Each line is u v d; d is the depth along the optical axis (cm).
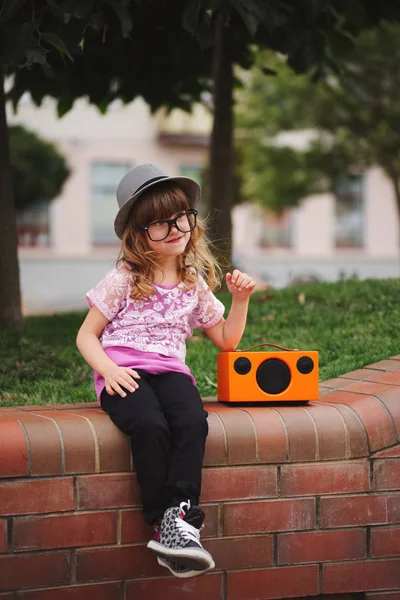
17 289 609
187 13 480
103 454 278
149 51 702
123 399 284
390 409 313
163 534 262
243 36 691
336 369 407
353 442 305
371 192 2338
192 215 321
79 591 276
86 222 2248
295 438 299
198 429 276
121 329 307
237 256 2088
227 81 726
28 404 386
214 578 292
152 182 309
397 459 311
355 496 306
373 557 308
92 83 727
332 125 1517
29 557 270
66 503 273
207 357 471
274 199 1633
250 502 295
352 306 568
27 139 1360
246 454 294
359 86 1440
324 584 303
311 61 612
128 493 281
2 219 602
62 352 496
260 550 296
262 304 614
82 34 487
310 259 2322
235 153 1723
